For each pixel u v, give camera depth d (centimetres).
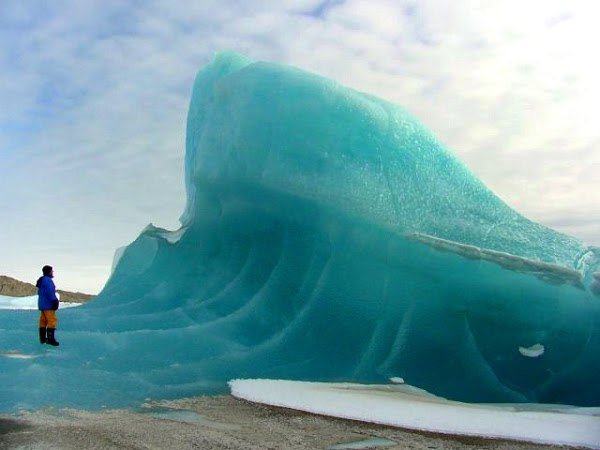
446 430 753
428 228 1233
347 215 1265
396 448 657
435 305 1186
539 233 1262
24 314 1452
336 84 1374
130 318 1352
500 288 1148
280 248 1383
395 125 1333
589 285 1145
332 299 1254
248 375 1088
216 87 1542
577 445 717
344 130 1314
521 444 711
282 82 1391
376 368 1145
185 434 673
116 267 1711
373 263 1249
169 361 1116
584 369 1122
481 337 1175
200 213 1559
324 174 1290
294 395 911
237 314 1303
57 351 1108
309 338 1220
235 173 1419
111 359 1098
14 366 996
